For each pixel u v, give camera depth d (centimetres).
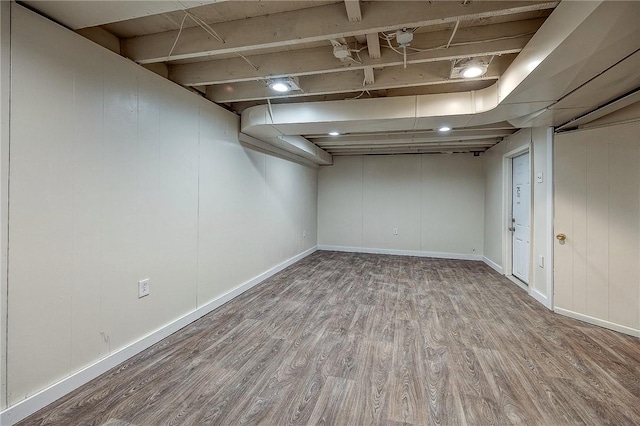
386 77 270
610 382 196
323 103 316
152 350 235
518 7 166
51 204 172
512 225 463
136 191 229
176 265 271
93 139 196
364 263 558
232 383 194
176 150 269
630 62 178
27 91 160
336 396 182
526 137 386
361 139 488
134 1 154
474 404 175
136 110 228
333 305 338
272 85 273
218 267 332
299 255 584
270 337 260
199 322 290
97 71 198
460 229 608
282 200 503
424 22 176
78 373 188
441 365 216
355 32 188
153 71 260
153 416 164
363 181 667
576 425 159
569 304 307
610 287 279
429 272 493
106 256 206
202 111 304
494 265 515
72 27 180
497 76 249
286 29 198
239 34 206
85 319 192
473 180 600
